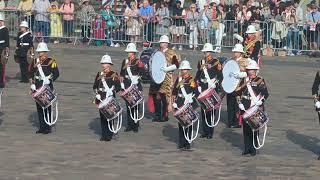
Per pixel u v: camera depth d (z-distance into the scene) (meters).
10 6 49.06
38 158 21.86
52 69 24.72
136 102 25.34
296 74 38.56
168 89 27.16
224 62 25.70
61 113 28.52
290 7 45.41
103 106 23.70
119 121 24.83
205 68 24.58
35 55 35.72
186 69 22.92
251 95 22.11
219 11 46.03
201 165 21.42
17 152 22.55
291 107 30.38
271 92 33.59
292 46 44.84
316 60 43.41
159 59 26.72
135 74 25.28
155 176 20.09
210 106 24.38
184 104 22.83
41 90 24.62
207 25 45.28
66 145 23.61
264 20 45.22
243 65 26.08
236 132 26.06
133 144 23.94
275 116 28.59
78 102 30.69
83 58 42.12
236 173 20.59
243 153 22.75
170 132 25.84
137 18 46.12
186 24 45.66
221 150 23.38
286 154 22.98
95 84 23.97
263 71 39.25
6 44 33.44
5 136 24.70
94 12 47.22
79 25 47.28
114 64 39.47
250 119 22.02
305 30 44.59
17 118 27.53
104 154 22.50
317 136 25.45
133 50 25.20
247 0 47.38
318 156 22.75
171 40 45.88
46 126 25.16
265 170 20.98
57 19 47.22
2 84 33.50
